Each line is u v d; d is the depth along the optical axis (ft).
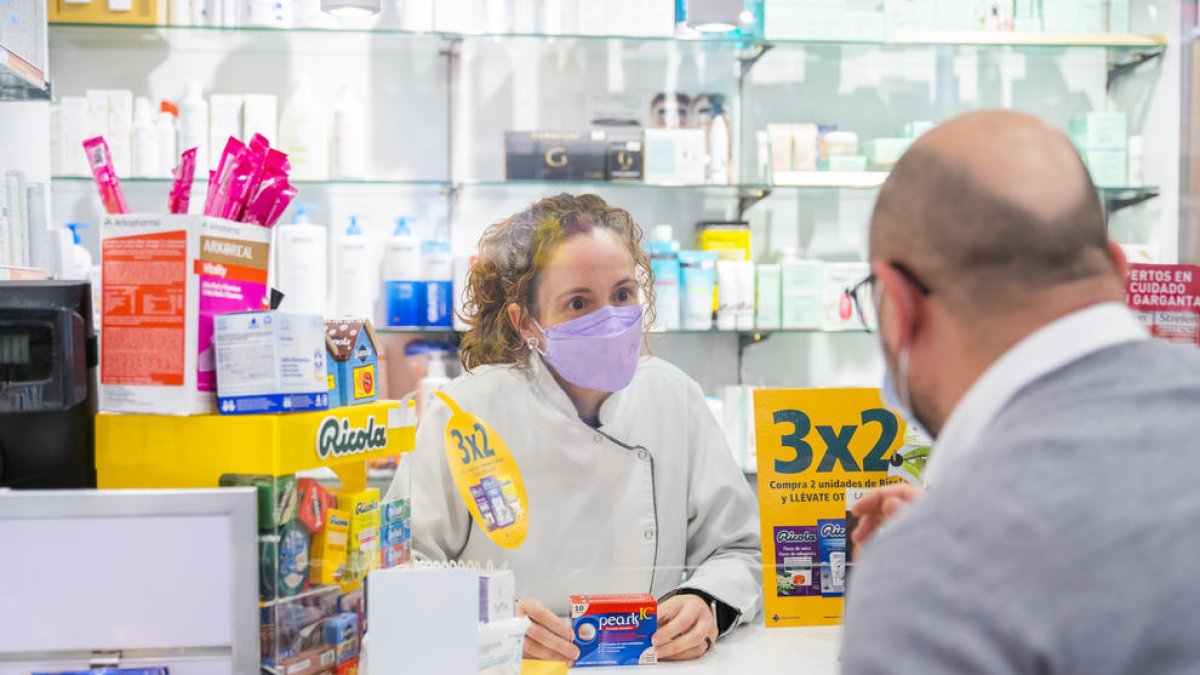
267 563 3.48
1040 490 2.18
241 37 9.96
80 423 3.70
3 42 5.49
